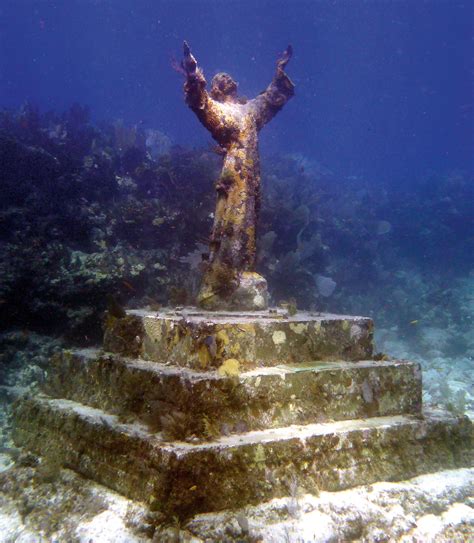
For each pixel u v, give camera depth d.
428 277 15.51
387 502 3.31
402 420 3.89
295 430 3.42
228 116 4.71
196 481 2.83
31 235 8.76
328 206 14.77
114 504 3.03
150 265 8.62
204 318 3.96
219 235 4.70
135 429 3.27
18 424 4.24
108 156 12.09
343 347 4.25
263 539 2.77
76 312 7.33
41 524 3.11
